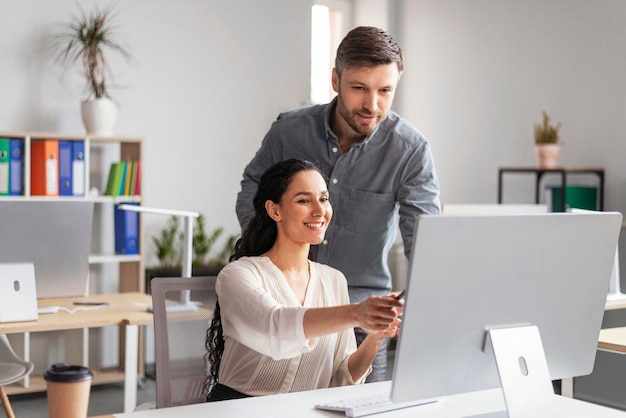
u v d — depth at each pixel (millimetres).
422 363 1638
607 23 5738
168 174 5566
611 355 3924
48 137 4832
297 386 2094
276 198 2107
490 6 6316
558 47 6004
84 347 5035
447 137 6445
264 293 1944
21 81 5070
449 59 6449
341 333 2182
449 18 6438
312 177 2104
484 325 1694
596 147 5828
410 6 6441
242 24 5781
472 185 6422
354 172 2629
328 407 1821
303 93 6027
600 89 5789
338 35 6219
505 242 1652
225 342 2133
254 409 1831
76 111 5223
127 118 5414
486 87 6352
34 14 5090
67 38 5180
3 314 3275
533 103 6148
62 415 2834
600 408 1928
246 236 2195
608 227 1806
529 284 1724
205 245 5566
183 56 5582
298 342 1832
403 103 6453
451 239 1576
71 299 3914
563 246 1745
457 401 1937
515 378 1692
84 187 4957
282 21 5926
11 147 4785
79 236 3406
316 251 2680
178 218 5578
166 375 2188
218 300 2092
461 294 1630
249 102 5828
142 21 5441
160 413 1793
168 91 5543
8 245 3275
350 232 2656
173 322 2223
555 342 1823
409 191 2598
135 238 5137
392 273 6344
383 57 2328
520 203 6250
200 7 5629
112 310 3678
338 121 2621
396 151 2600
